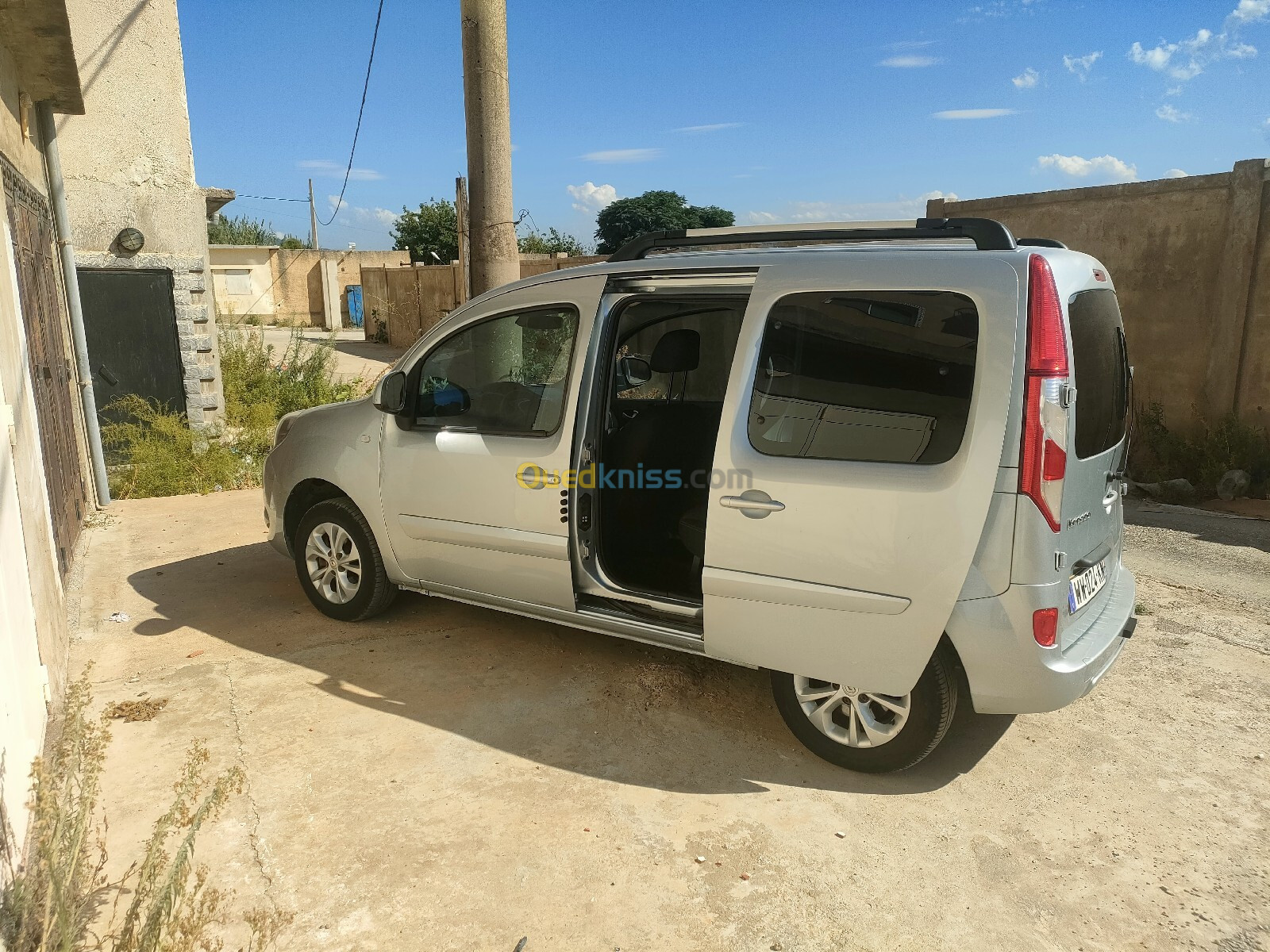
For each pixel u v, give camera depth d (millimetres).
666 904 2666
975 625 2926
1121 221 10031
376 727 3695
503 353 4074
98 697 3941
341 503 4719
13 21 5051
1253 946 2506
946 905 2674
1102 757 3527
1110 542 3578
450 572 4324
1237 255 8969
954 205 11812
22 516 3578
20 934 2197
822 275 3225
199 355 10000
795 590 3203
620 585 3861
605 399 3871
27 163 6203
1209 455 9000
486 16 6668
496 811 3123
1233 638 4738
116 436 9008
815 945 2510
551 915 2617
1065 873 2824
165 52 9312
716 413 4391
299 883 2730
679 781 3336
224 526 6977
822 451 3146
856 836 3010
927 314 2990
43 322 5895
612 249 49438
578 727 3729
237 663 4324
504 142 6953
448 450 4172
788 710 3512
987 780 3359
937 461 2934
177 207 9633
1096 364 3201
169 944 2146
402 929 2549
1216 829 3059
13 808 2559
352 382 13375
